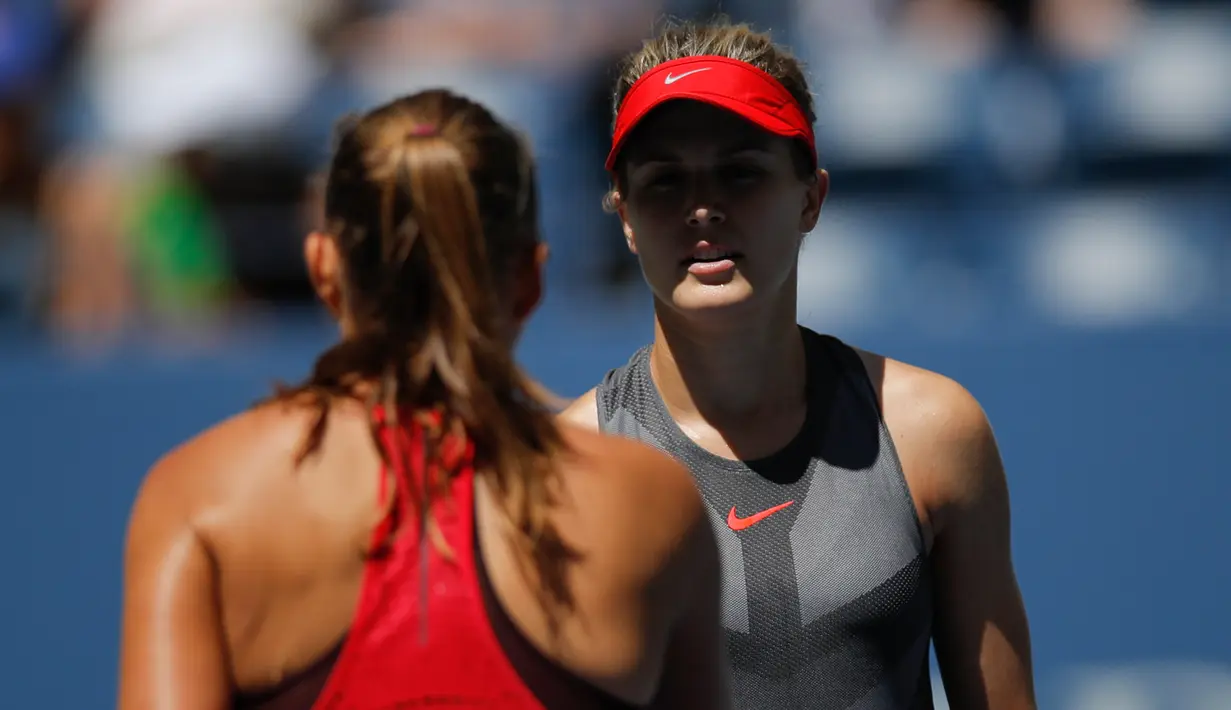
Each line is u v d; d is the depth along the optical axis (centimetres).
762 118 750
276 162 1981
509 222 623
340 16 2170
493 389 600
